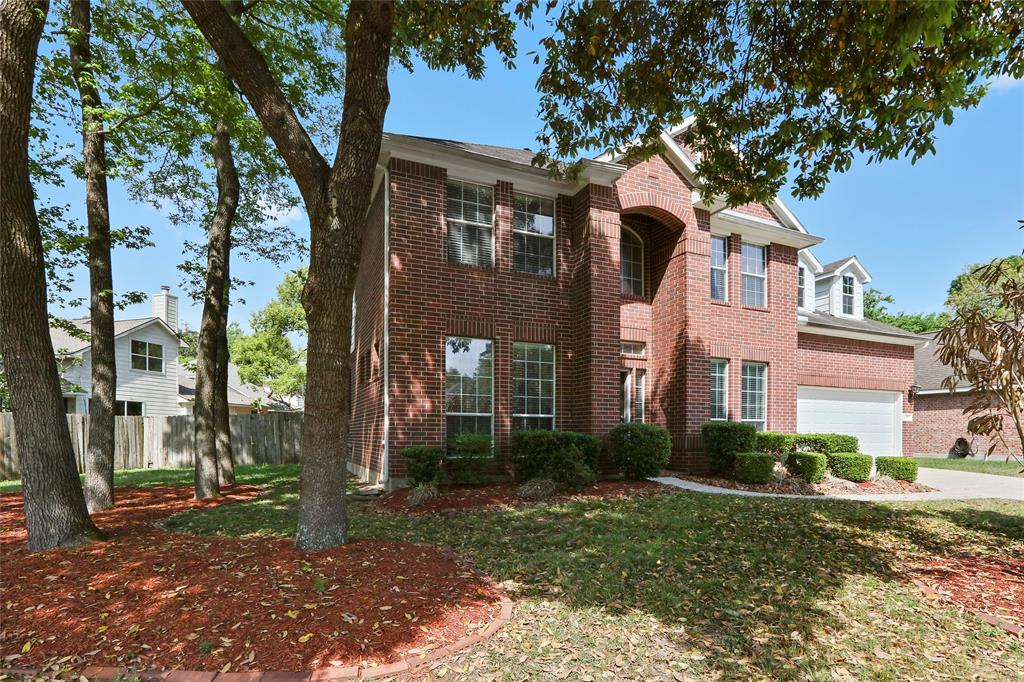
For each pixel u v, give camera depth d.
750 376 14.12
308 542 5.09
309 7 9.95
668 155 12.73
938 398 21.30
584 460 10.07
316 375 5.20
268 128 5.27
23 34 5.46
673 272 13.08
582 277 11.56
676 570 5.36
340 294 5.21
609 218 11.63
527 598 4.68
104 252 8.81
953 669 3.58
